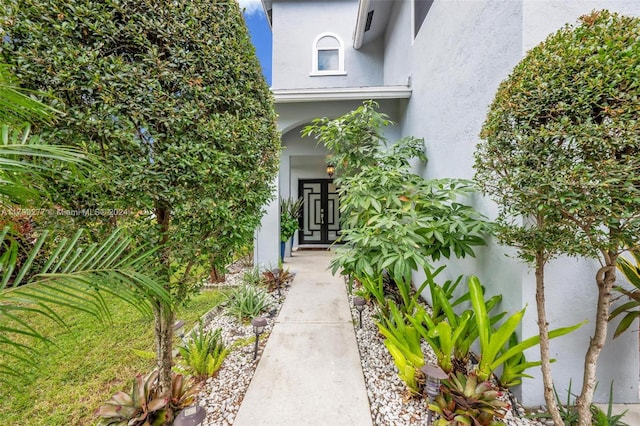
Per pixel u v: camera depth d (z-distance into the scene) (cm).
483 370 215
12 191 133
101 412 190
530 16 223
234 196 229
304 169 1032
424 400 229
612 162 137
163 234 195
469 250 279
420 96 493
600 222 153
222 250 233
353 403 231
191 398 217
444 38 384
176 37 195
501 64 252
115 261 154
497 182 193
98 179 165
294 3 852
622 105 140
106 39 173
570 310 226
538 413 216
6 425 213
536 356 229
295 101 569
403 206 309
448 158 372
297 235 980
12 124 135
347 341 334
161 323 210
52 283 123
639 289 201
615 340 225
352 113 444
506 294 250
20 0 154
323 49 854
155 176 180
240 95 234
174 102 191
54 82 158
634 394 223
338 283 578
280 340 338
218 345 295
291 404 231
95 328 365
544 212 164
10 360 296
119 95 172
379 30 798
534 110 162
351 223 373
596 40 152
